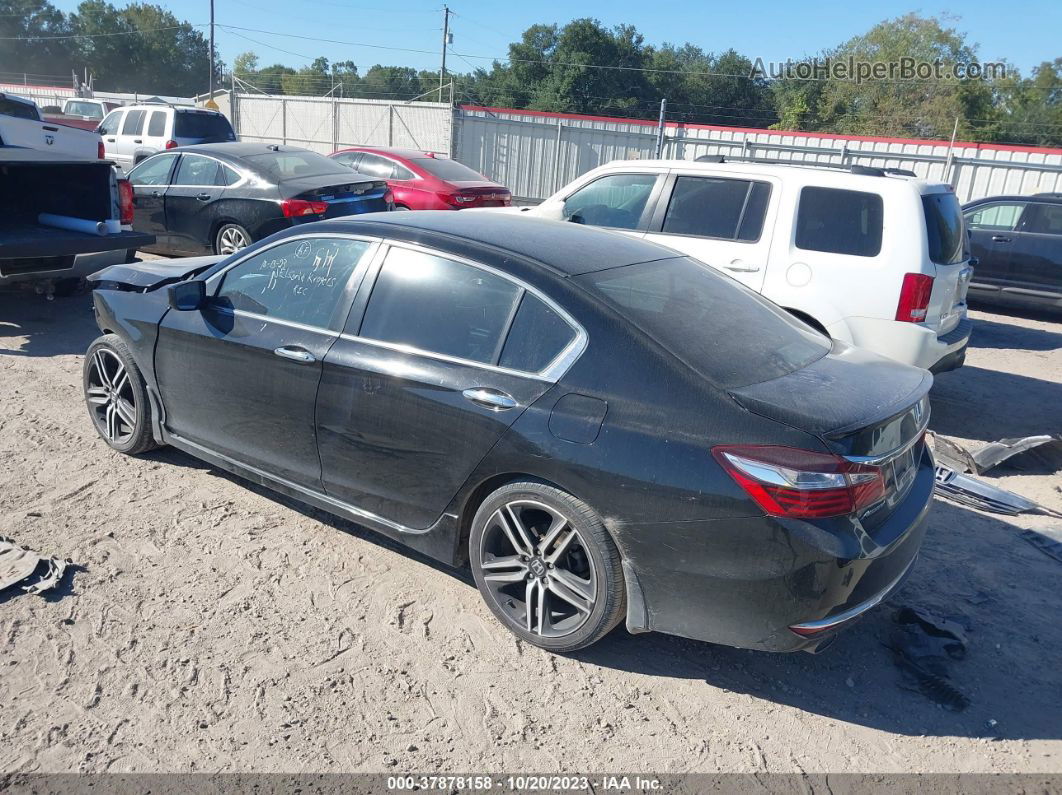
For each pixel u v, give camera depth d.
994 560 4.36
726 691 3.23
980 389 7.97
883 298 5.94
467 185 12.95
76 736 2.77
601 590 3.14
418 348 3.56
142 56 89.50
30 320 7.74
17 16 85.38
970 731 3.09
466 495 3.42
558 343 3.26
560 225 4.18
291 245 4.11
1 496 4.30
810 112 44.69
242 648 3.27
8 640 3.21
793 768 2.85
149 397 4.63
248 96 27.36
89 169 7.71
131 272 4.93
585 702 3.11
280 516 4.33
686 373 3.04
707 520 2.89
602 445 3.04
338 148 25.88
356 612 3.56
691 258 4.18
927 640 3.51
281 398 3.92
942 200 6.33
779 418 2.87
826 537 2.80
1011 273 11.36
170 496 4.45
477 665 3.28
